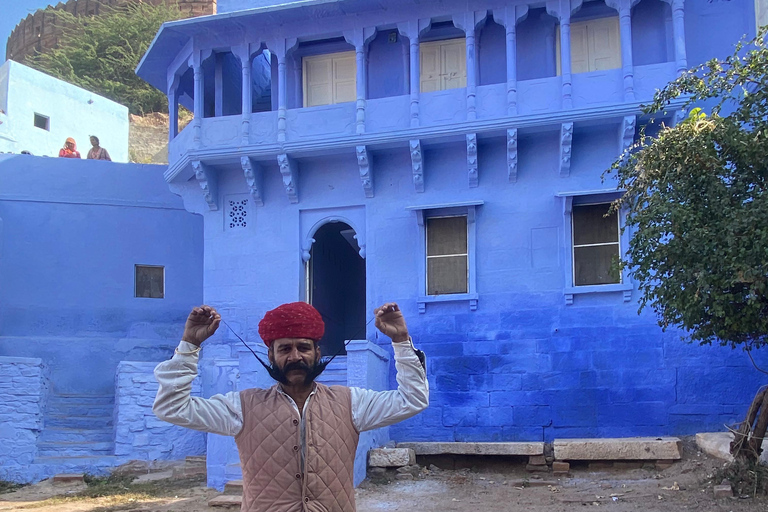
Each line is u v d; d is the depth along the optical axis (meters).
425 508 9.05
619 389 12.27
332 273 17.77
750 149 7.69
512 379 12.68
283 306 3.44
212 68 15.31
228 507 9.42
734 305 7.87
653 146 8.36
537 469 11.27
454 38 14.12
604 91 12.52
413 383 3.39
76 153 20.75
